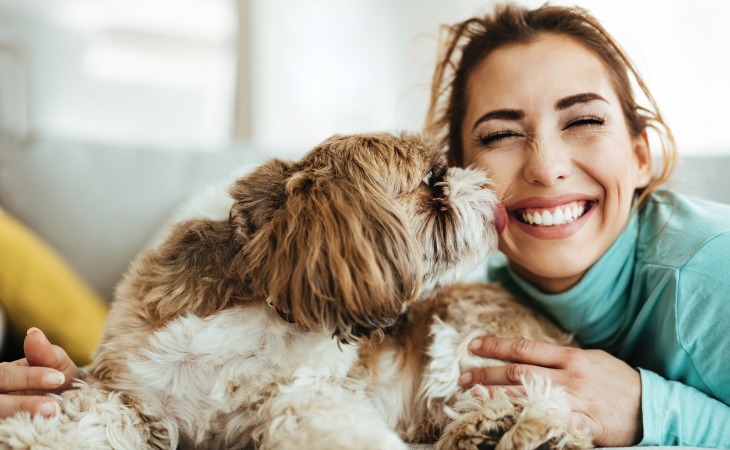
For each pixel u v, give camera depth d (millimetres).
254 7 4668
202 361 1502
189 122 5195
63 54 4895
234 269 1551
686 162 2725
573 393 1585
